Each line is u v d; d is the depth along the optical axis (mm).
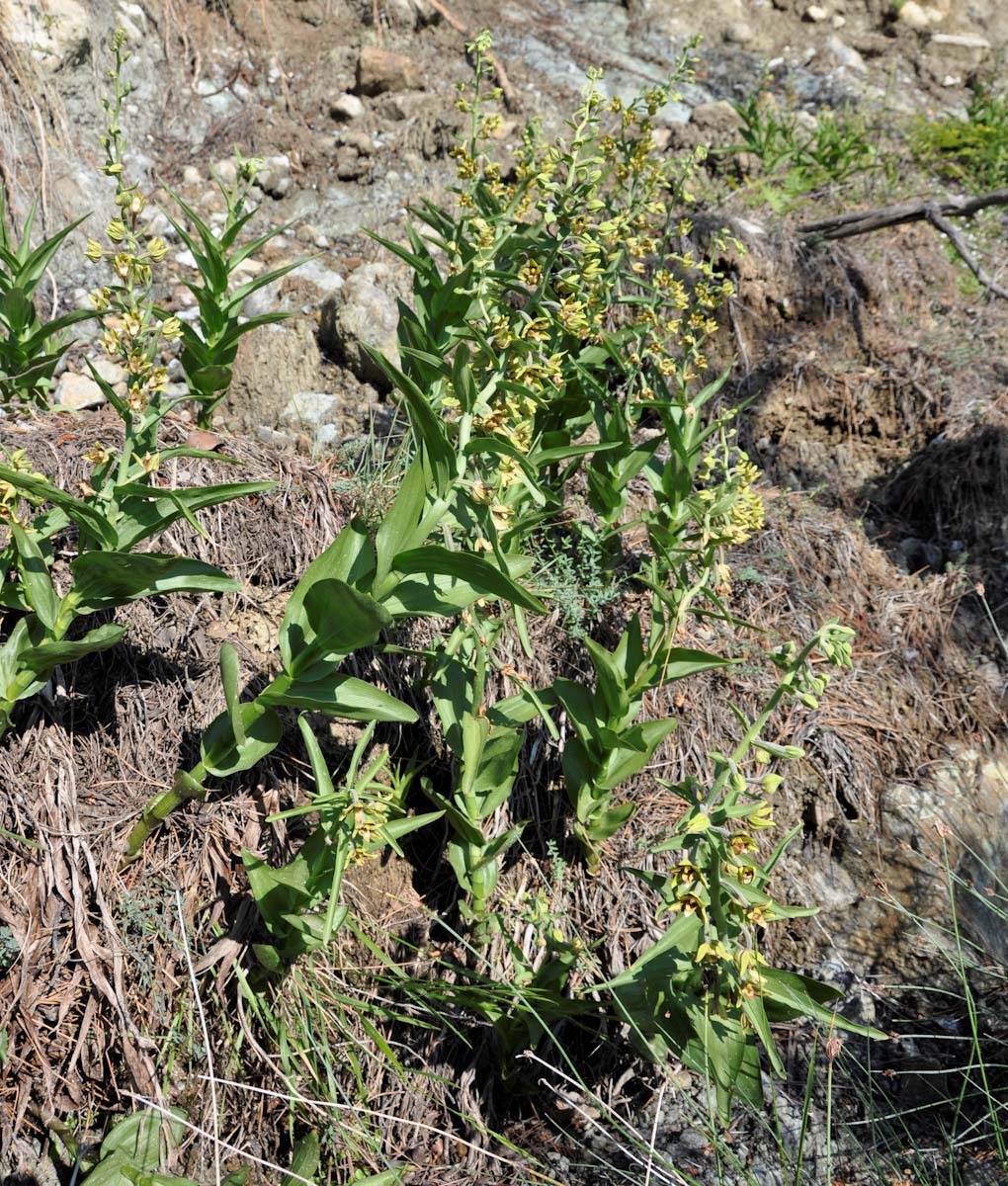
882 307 5238
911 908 3588
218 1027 2768
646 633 3658
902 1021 3406
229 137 5316
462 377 2545
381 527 2295
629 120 3432
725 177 6004
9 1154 2541
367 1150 2824
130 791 2889
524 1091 3146
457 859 3027
